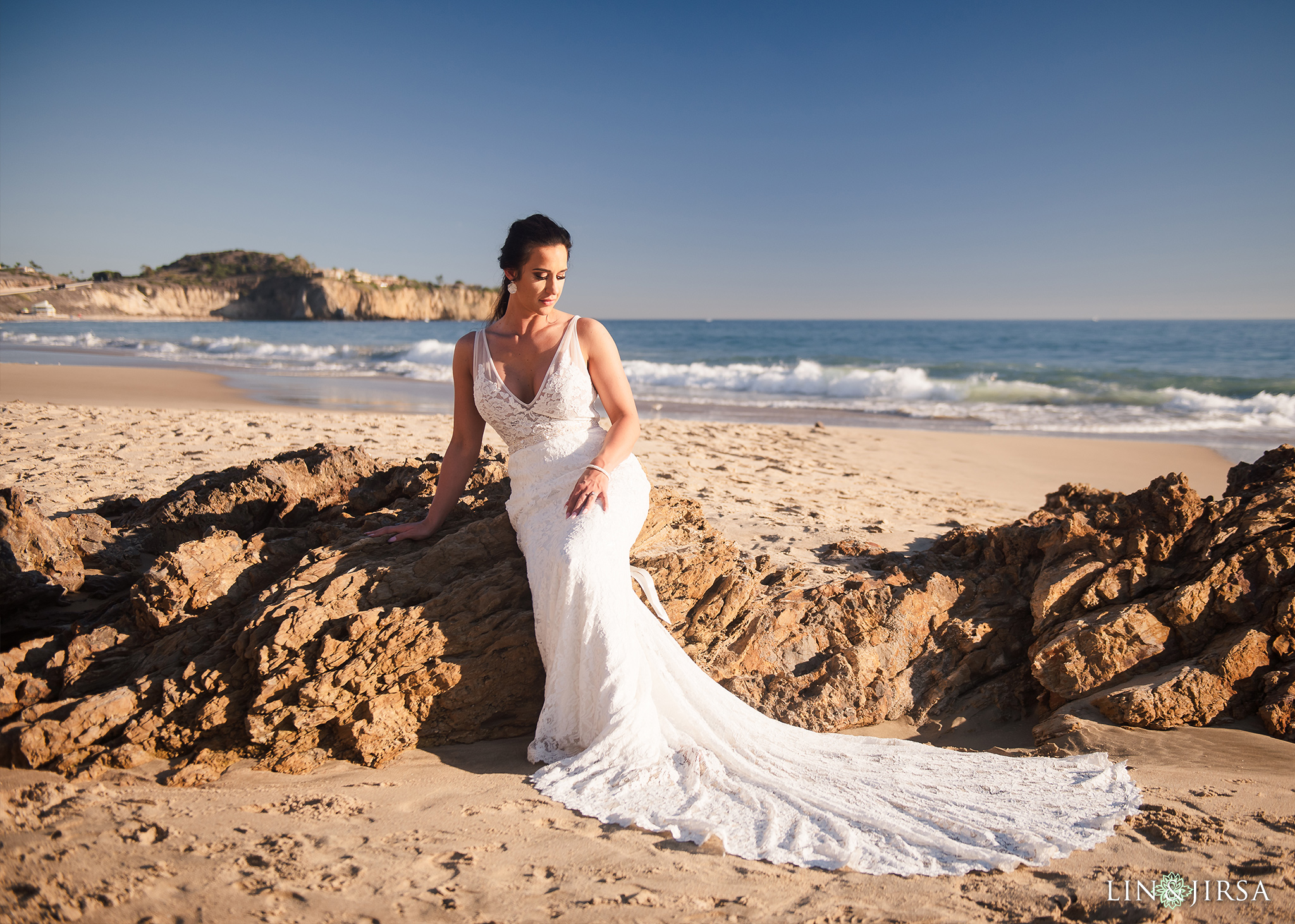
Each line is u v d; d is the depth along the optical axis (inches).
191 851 88.4
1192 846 98.7
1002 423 675.4
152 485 271.3
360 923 78.0
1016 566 174.7
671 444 446.0
